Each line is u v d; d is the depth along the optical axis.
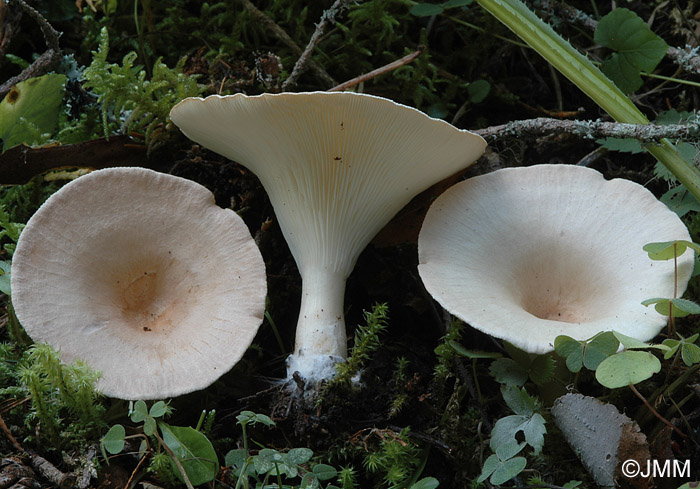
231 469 0.21
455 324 0.23
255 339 0.25
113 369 0.21
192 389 0.21
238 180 0.26
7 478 0.20
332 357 0.22
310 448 0.22
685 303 0.20
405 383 0.22
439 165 0.23
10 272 0.23
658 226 0.23
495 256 0.23
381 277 0.26
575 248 0.23
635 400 0.23
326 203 0.23
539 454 0.21
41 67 0.27
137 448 0.21
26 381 0.20
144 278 0.23
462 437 0.22
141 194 0.23
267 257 0.26
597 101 0.24
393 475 0.21
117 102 0.26
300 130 0.21
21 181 0.25
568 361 0.20
